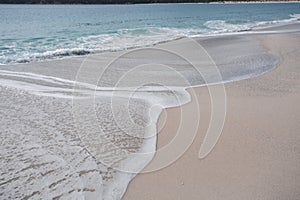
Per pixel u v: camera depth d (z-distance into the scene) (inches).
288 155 138.1
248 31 676.1
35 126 172.7
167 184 121.0
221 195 113.3
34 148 149.6
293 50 405.1
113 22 948.0
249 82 255.8
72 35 612.7
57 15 1289.4
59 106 202.8
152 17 1182.3
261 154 139.4
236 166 130.8
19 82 259.9
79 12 1546.5
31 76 280.4
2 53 410.0
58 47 461.1
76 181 125.1
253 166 130.3
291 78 266.2
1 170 131.6
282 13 1449.3
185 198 112.7
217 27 791.7
